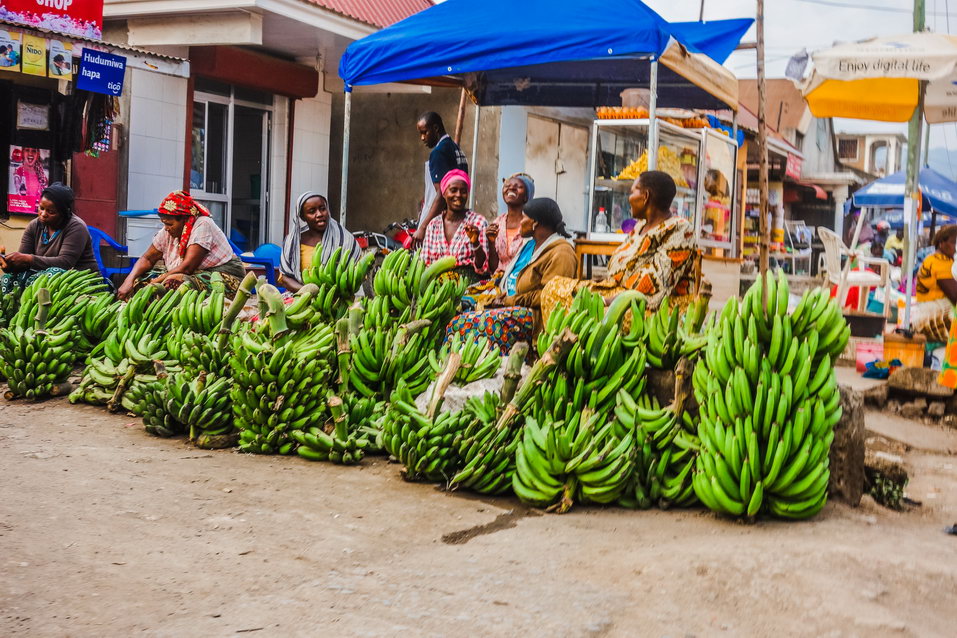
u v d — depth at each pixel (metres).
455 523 4.03
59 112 11.00
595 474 4.28
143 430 5.52
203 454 5.02
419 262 6.05
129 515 3.81
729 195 10.94
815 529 4.11
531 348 5.96
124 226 11.97
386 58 8.05
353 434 5.04
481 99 10.71
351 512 4.09
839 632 2.96
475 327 5.84
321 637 2.76
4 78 10.64
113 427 5.58
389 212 15.67
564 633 2.88
